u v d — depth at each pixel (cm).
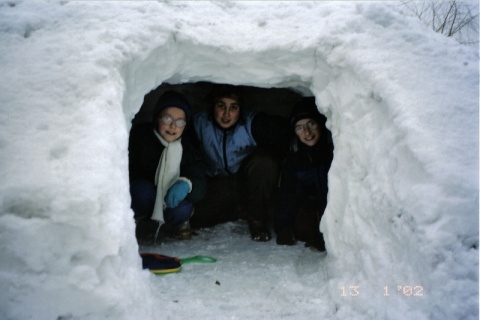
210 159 388
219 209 410
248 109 385
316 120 344
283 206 363
